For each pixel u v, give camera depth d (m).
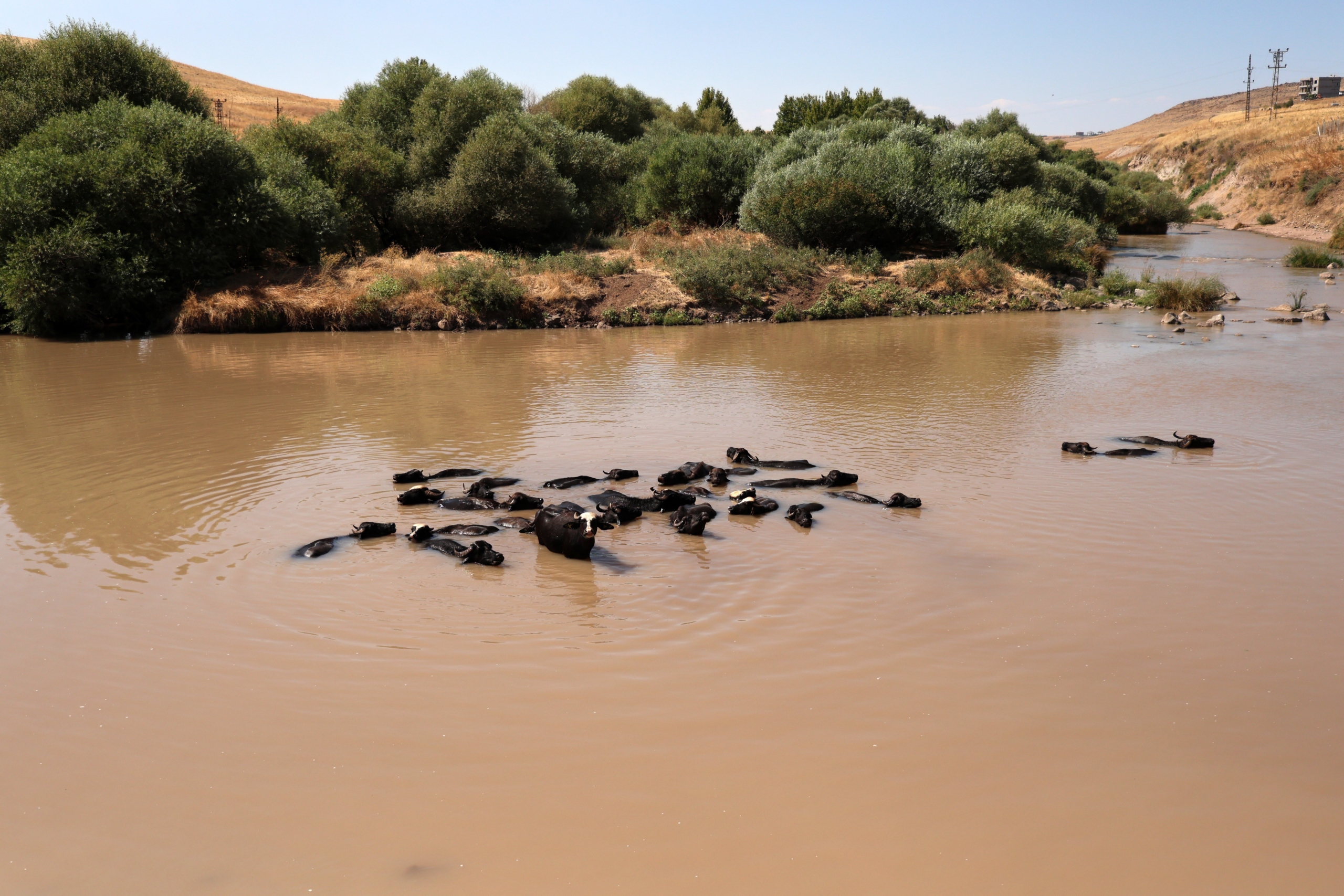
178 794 5.13
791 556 8.82
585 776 5.26
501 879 4.43
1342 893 4.31
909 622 7.32
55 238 23.92
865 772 5.28
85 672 6.56
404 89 39.03
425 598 7.88
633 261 31.88
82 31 30.19
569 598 7.89
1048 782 5.19
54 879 4.46
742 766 5.35
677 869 4.48
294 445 13.26
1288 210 69.19
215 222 26.89
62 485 11.28
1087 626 7.23
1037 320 28.27
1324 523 9.58
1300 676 6.43
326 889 4.36
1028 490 10.83
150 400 16.55
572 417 15.02
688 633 7.18
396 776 5.27
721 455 12.71
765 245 32.97
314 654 6.83
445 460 12.40
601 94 52.56
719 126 61.03
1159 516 9.84
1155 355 21.08
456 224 34.75
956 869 4.48
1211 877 4.42
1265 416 14.66
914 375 18.75
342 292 27.11
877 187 34.75
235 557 8.88
